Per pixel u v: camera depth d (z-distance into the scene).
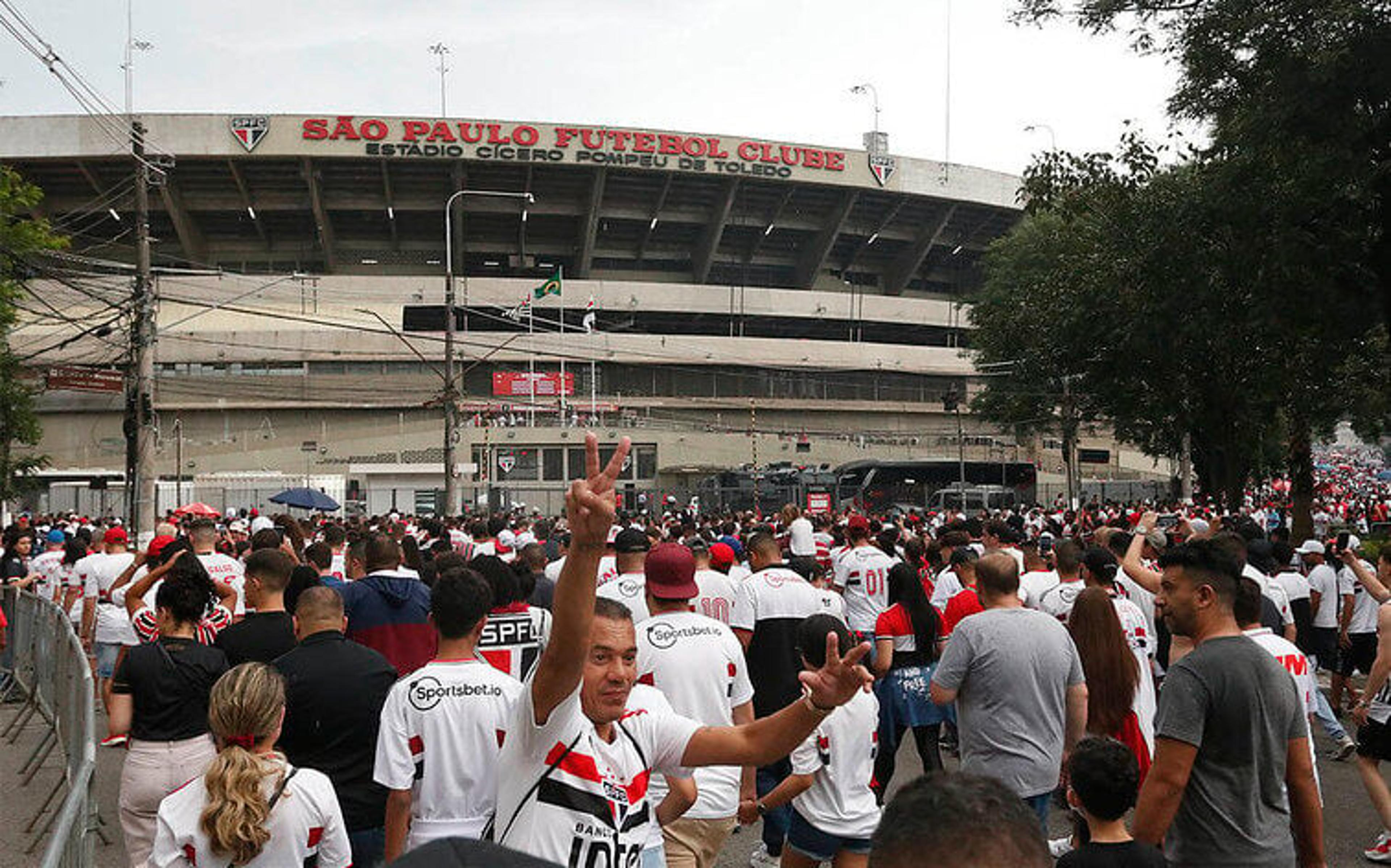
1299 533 28.83
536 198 78.50
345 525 24.98
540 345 72.75
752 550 8.94
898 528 15.79
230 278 72.75
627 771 3.38
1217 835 4.44
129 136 23.59
